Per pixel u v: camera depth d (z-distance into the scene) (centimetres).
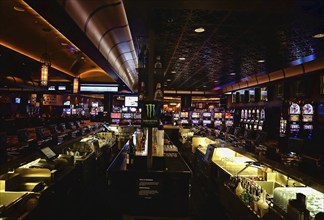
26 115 2006
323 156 698
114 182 395
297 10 382
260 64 854
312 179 309
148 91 420
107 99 1772
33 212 305
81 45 543
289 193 330
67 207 450
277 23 446
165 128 1398
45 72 877
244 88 1600
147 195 393
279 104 1293
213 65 891
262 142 988
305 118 1077
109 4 456
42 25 727
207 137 913
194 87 1741
